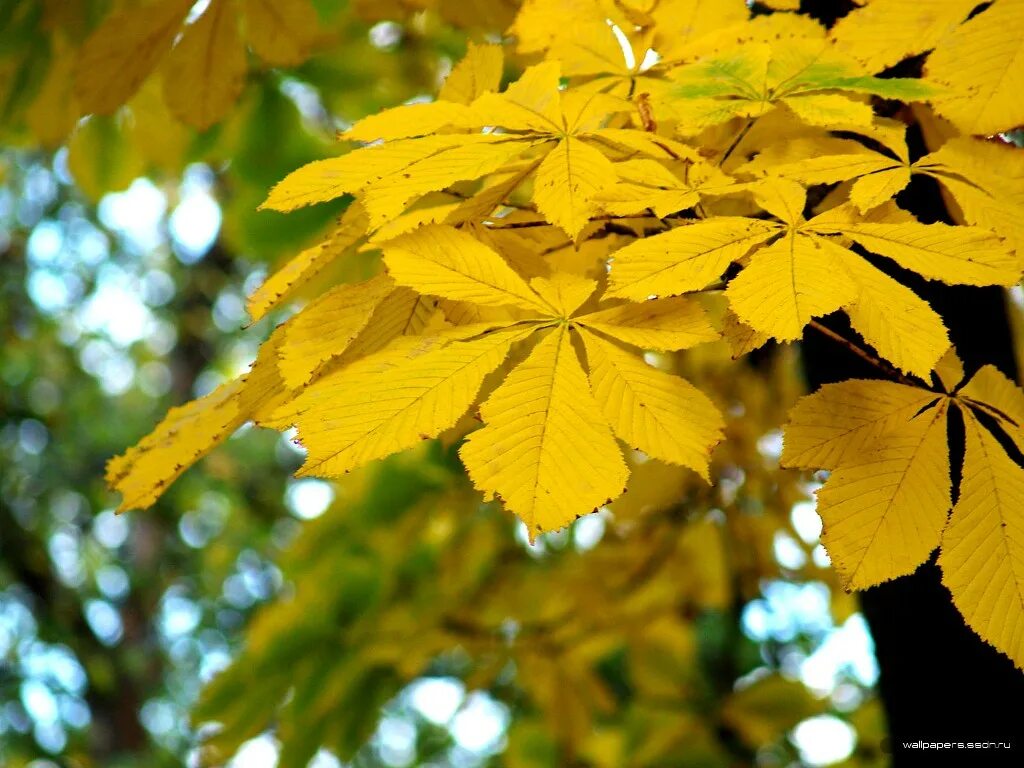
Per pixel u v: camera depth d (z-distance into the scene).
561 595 2.87
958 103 1.21
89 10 1.94
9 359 6.62
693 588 3.09
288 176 1.15
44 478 6.77
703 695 3.40
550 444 1.07
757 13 1.50
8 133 2.51
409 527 2.76
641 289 1.11
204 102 1.71
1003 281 1.11
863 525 1.13
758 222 1.14
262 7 1.62
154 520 7.43
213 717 2.45
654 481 2.45
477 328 1.13
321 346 1.14
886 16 1.26
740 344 1.12
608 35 1.35
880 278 1.11
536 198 1.15
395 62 2.59
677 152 1.18
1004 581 1.11
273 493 7.06
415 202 1.27
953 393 1.16
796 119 1.26
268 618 2.54
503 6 1.75
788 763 4.02
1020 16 1.22
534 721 3.65
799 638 4.47
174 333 8.20
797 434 1.15
